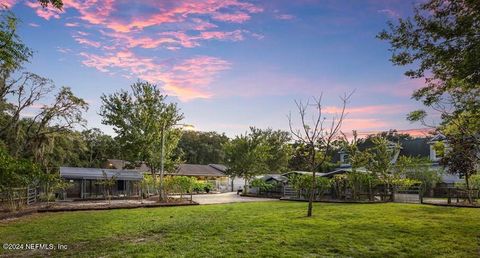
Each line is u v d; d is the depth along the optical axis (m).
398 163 27.48
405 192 30.84
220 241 9.20
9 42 14.48
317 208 18.92
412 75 9.76
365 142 37.66
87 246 8.91
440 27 8.48
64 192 29.92
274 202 25.72
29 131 29.31
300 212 16.59
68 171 32.25
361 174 26.86
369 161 27.36
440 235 10.00
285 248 8.33
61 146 33.53
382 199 26.95
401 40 9.34
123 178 35.16
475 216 14.66
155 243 9.09
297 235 9.96
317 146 17.06
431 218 13.91
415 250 8.18
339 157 40.25
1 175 14.73
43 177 19.11
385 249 8.27
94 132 53.06
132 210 19.31
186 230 11.20
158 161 33.91
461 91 11.55
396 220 13.25
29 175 16.72
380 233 10.29
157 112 34.81
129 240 9.68
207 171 58.94
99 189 34.94
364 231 10.65
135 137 34.22
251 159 42.91
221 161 81.44
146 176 35.38
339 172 31.20
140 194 34.25
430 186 30.95
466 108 11.69
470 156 17.52
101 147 52.91
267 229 11.09
